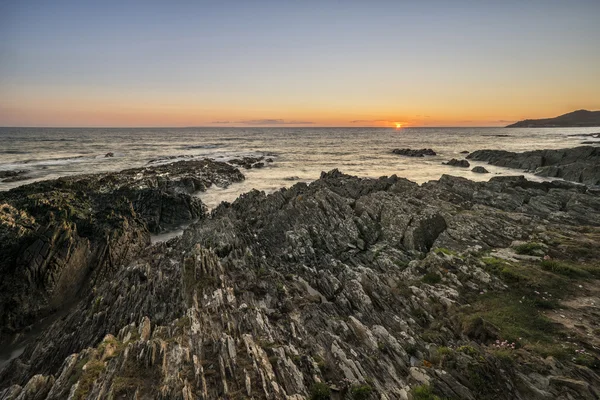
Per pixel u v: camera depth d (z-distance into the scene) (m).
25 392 11.51
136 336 14.52
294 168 82.25
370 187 43.16
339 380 12.18
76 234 26.45
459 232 26.36
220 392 11.06
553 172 64.56
